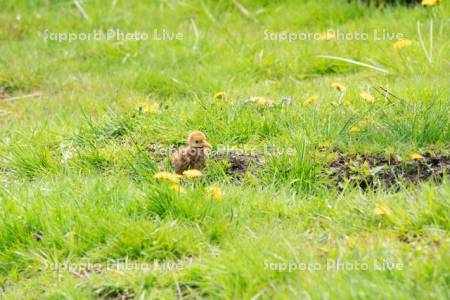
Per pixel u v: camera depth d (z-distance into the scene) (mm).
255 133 13953
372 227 10461
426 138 13078
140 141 14234
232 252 10000
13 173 13516
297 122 14047
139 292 9812
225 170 12922
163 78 17922
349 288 8844
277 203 11391
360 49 18266
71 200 11594
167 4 22203
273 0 21812
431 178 11758
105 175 13039
